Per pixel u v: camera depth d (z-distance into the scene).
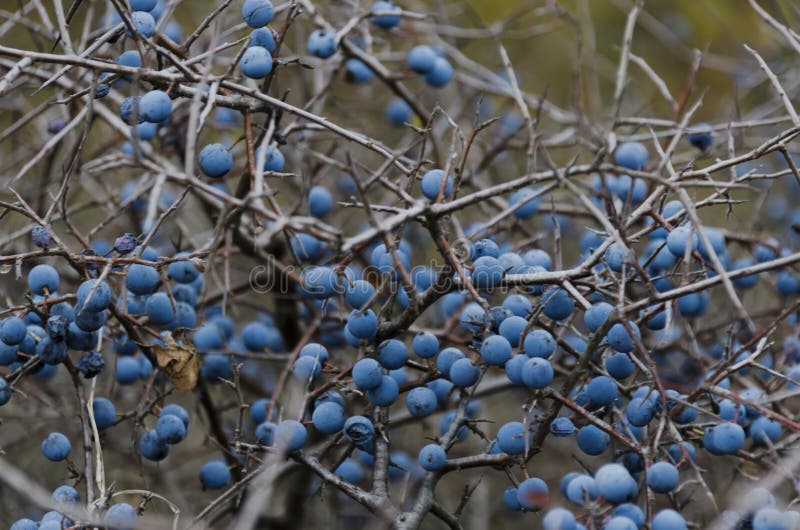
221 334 5.15
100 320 3.92
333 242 3.25
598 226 5.39
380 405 3.83
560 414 4.53
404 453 5.65
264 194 3.28
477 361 4.04
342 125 6.91
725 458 5.41
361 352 3.94
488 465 3.88
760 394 4.11
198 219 6.78
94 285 3.79
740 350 3.77
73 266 4.02
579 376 3.65
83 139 3.93
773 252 5.29
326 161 5.38
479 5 8.43
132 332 4.31
